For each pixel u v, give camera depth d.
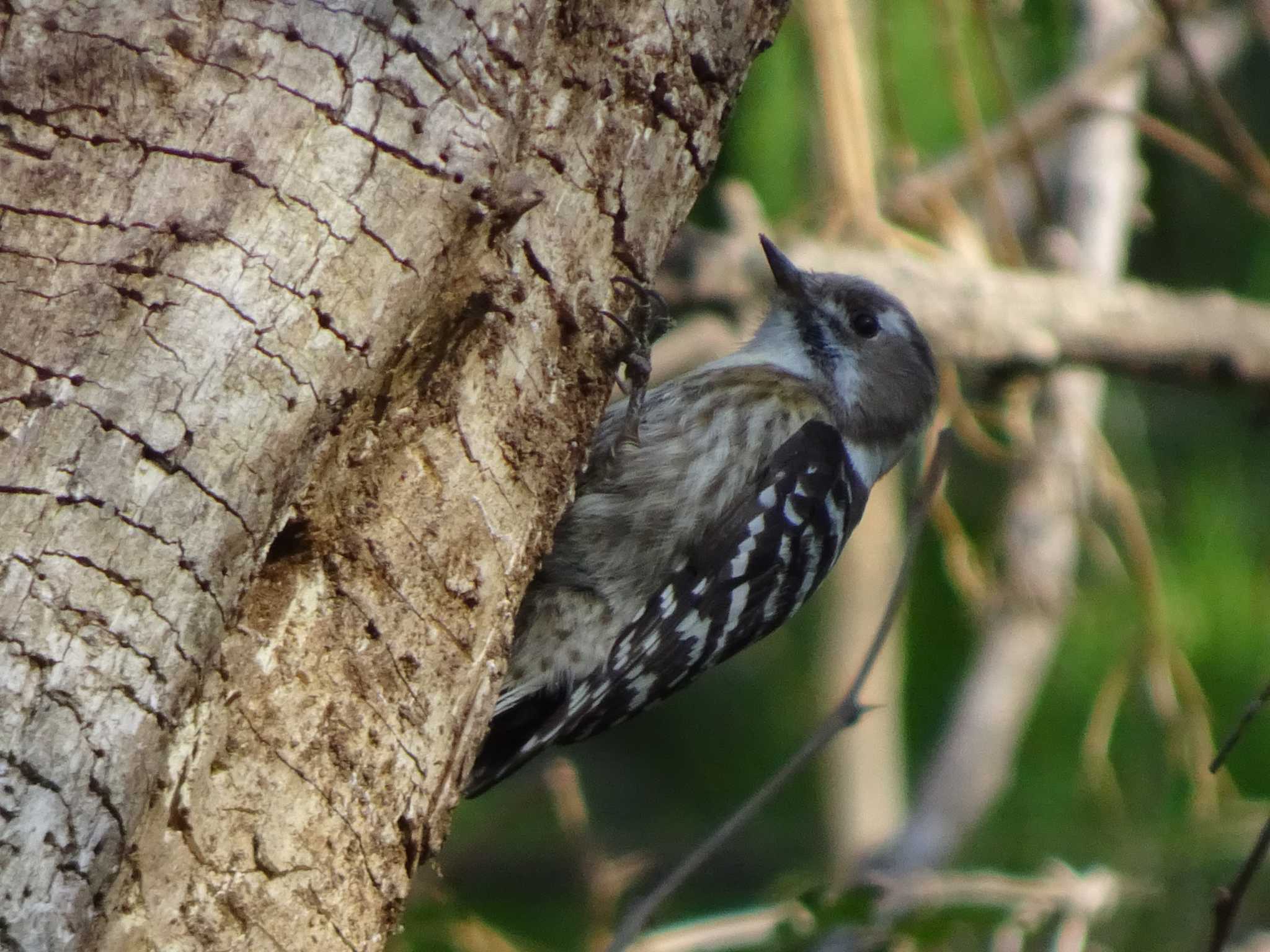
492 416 6.28
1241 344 12.22
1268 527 12.77
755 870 13.66
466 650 6.12
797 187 12.50
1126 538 11.59
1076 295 12.13
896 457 11.04
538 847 13.98
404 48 5.47
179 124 5.15
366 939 5.73
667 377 12.52
